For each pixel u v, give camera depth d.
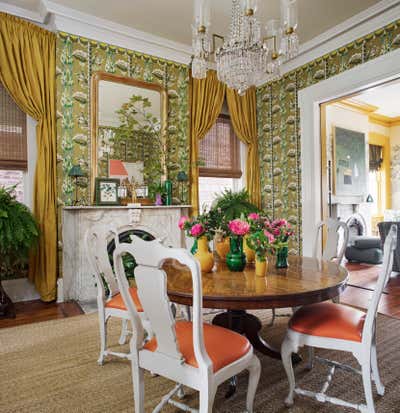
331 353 2.28
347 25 3.61
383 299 3.54
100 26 3.59
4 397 1.76
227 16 3.52
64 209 3.45
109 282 2.20
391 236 1.54
